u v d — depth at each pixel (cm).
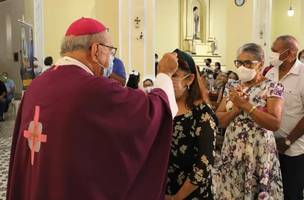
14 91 1291
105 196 164
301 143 286
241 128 257
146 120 170
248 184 251
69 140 161
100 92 165
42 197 165
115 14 907
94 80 167
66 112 163
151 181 175
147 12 929
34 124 170
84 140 162
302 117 284
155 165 177
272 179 256
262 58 259
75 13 1196
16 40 1358
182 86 202
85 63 178
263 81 259
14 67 1387
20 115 190
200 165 194
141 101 172
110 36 182
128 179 168
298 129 283
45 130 166
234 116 261
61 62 178
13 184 181
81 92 164
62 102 165
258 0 1147
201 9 1722
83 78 168
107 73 188
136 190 173
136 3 920
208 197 195
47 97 170
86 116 162
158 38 1600
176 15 1648
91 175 161
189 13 1669
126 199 169
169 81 192
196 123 200
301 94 287
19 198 180
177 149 201
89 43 175
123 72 275
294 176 288
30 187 171
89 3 1213
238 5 1155
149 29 933
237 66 262
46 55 1135
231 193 258
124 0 910
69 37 178
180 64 202
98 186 163
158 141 179
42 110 169
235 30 1163
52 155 163
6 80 1193
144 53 925
